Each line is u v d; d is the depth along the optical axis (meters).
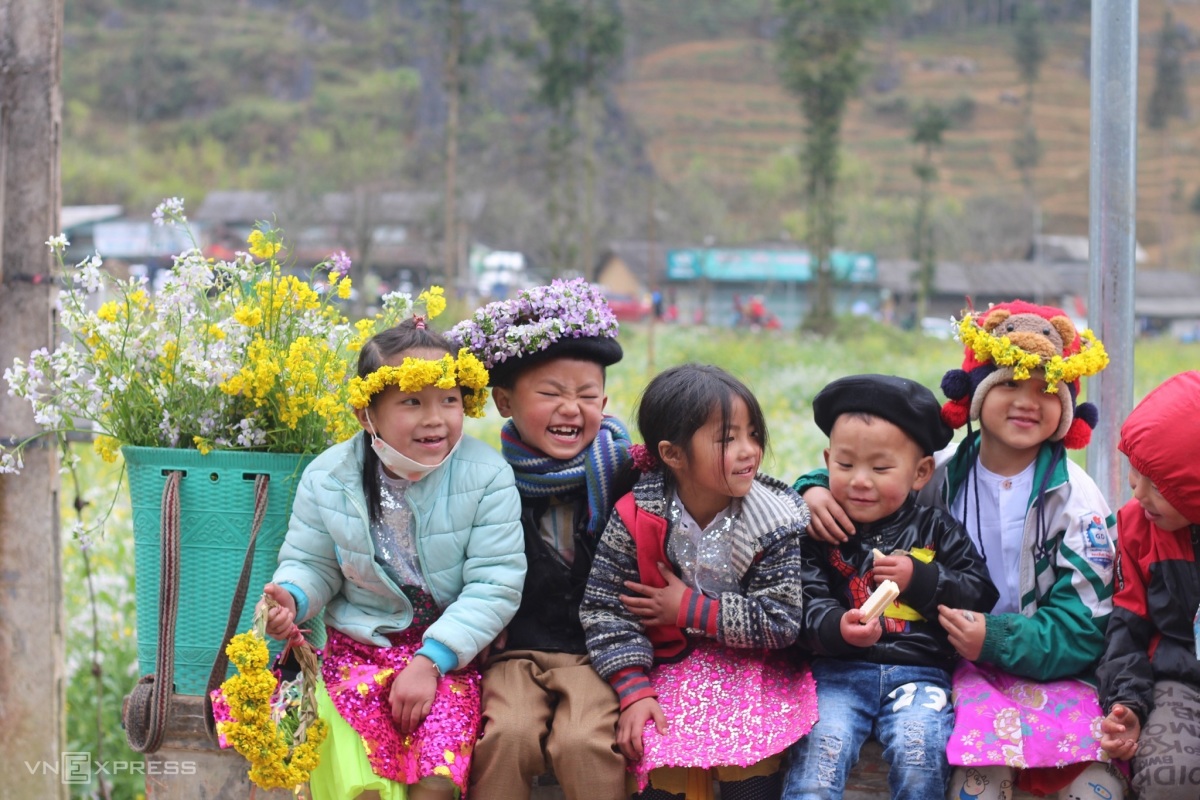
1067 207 82.69
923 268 42.78
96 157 72.81
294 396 3.19
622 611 3.08
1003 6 113.06
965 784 2.91
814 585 3.11
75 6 97.25
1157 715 2.85
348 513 3.02
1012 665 2.96
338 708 2.91
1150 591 2.97
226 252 44.56
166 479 3.21
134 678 5.51
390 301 3.47
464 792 2.93
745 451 2.98
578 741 2.86
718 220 59.88
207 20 98.56
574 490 3.21
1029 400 3.07
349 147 58.75
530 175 64.38
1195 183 85.38
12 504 4.06
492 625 2.99
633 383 16.80
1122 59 3.64
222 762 3.22
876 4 36.41
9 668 4.10
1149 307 55.62
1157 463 2.85
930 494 3.32
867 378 3.10
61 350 3.25
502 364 3.15
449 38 35.00
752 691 2.97
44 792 4.11
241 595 3.06
